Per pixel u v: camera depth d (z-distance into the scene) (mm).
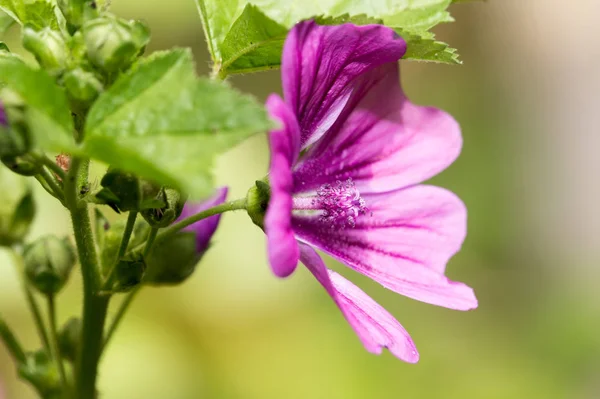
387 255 298
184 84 265
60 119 266
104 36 274
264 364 444
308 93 282
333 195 295
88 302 294
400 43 281
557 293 591
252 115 262
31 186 309
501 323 567
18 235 307
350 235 299
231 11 295
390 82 297
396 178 301
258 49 288
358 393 452
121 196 275
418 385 474
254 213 281
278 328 449
